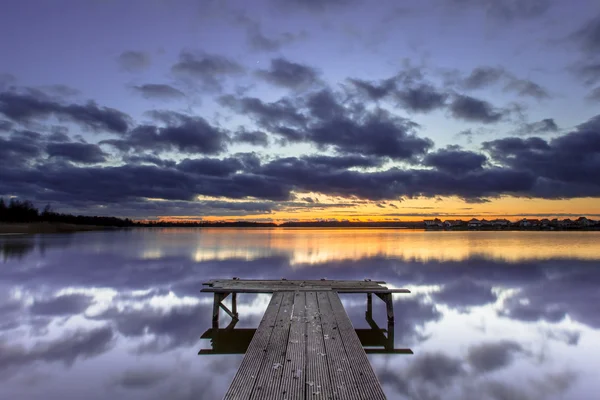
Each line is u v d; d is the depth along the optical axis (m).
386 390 6.33
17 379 6.52
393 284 17.61
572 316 11.55
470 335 9.55
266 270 22.30
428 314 11.91
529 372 7.07
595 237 76.56
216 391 6.17
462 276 20.06
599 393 6.23
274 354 5.46
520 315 11.66
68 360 7.44
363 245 46.84
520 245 47.16
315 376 4.68
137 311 11.70
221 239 64.31
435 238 70.75
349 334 6.41
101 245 42.41
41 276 18.69
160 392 6.11
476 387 6.45
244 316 11.49
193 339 9.05
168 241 55.09
